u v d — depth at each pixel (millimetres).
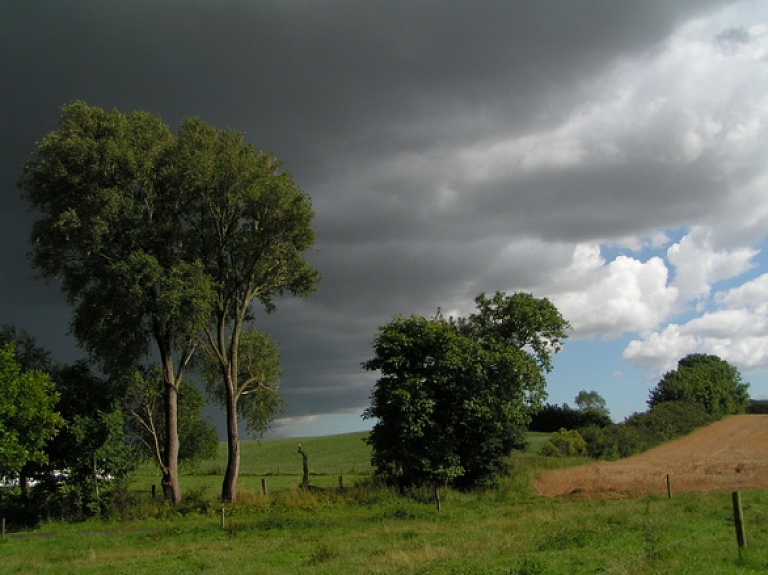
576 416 91312
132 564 19250
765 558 12734
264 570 16062
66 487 36094
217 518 34000
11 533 32250
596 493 36969
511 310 43750
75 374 37969
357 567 15406
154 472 80938
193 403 55500
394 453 38594
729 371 113438
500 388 39562
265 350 44812
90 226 35969
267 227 39500
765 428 83000
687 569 12133
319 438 113375
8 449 30219
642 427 76188
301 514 32719
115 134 38406
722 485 37812
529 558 14109
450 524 25484
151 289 38031
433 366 39094
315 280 42688
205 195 39125
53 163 36656
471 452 40094
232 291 40938
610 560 13562
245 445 112000
